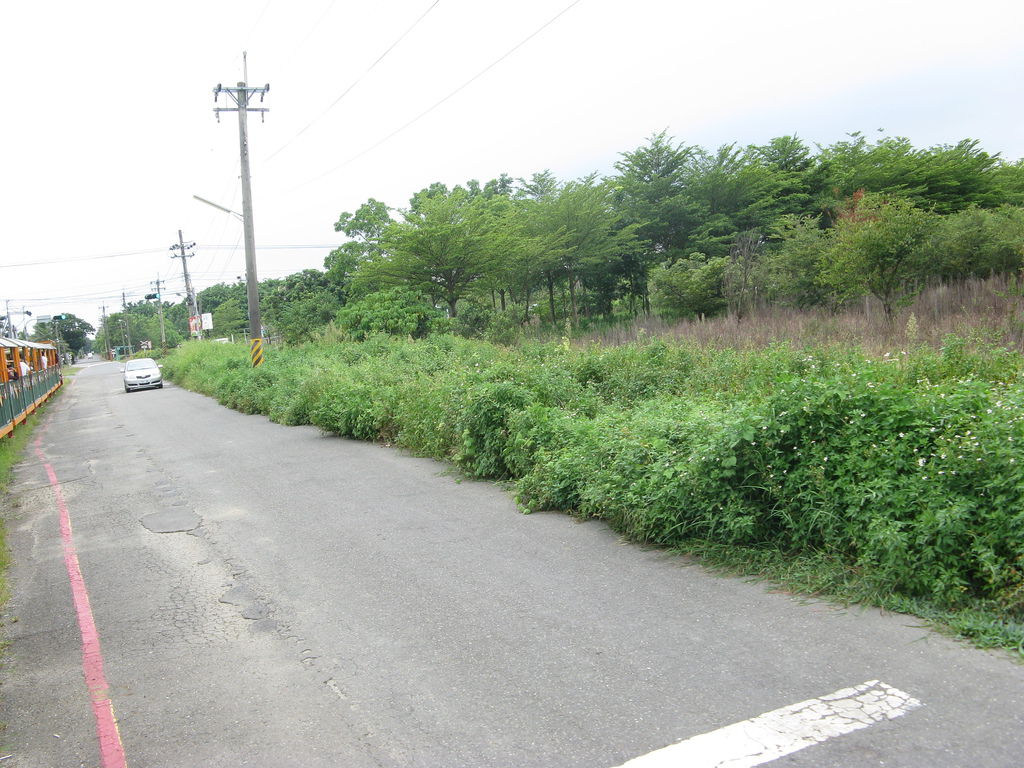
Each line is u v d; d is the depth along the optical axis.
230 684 3.83
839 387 5.11
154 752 3.21
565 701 3.38
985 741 2.82
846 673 3.43
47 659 4.32
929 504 4.17
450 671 3.78
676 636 3.97
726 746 2.91
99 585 5.65
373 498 7.88
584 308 39.28
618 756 2.90
